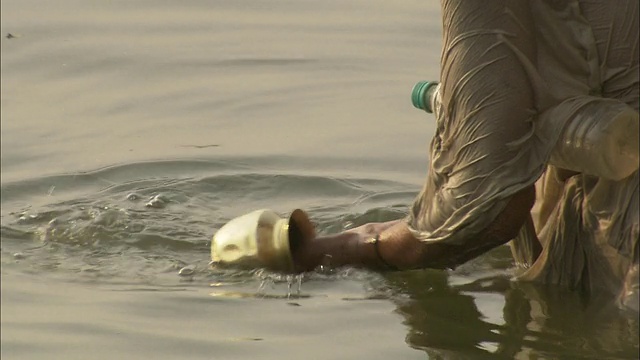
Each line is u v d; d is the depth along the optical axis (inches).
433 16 846.5
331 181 641.6
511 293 499.8
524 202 465.1
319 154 674.2
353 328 477.1
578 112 450.9
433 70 764.0
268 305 497.4
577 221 490.3
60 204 622.2
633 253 467.5
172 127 716.0
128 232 582.2
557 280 500.4
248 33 836.0
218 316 491.5
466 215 465.1
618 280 477.4
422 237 484.7
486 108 457.1
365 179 644.7
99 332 483.8
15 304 511.8
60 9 878.4
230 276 525.0
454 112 465.7
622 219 469.1
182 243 569.3
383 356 453.4
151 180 650.8
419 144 679.7
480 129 458.3
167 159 672.4
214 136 701.9
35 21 856.3
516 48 456.4
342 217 598.2
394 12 858.8
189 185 644.7
